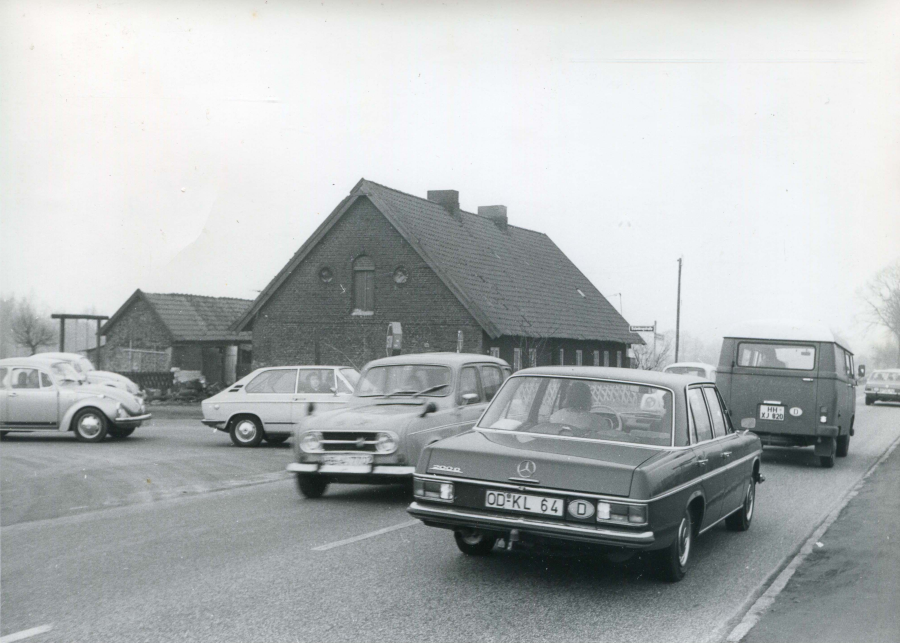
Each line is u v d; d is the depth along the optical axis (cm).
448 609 584
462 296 3097
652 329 3281
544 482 618
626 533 592
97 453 1641
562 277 4331
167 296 4006
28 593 621
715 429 788
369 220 3256
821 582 673
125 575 673
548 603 604
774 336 1551
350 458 1009
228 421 1775
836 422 1501
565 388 720
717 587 658
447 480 650
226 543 798
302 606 588
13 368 1886
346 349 3272
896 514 1002
